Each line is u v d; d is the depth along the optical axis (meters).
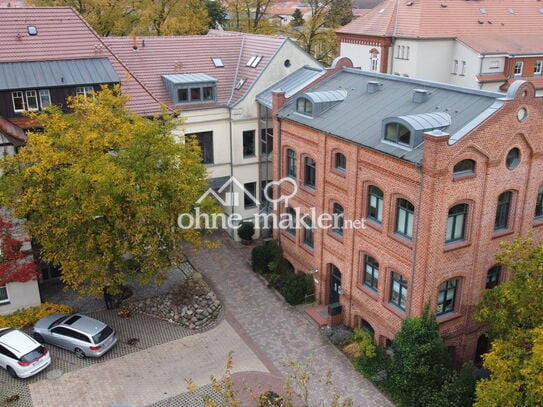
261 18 62.41
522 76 53.44
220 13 66.75
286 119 30.44
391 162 22.91
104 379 24.30
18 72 29.31
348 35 60.28
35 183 24.06
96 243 24.98
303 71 35.97
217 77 37.56
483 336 25.80
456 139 20.67
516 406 16.64
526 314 18.62
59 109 26.08
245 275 33.78
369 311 26.44
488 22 55.06
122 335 27.52
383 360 25.39
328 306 28.33
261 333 28.00
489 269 24.30
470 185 21.86
